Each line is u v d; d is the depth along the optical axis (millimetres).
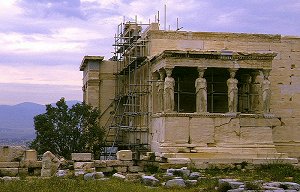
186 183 26734
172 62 38219
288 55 44844
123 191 23000
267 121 38812
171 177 28984
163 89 39719
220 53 38875
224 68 39781
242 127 38438
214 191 24547
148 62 42781
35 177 31266
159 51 42406
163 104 39375
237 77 43844
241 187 24047
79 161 35781
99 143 44500
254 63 39594
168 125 37344
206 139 37750
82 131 43594
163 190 24641
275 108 44250
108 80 51594
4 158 35219
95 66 51281
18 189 23031
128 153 36188
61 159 36031
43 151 41812
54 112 43344
